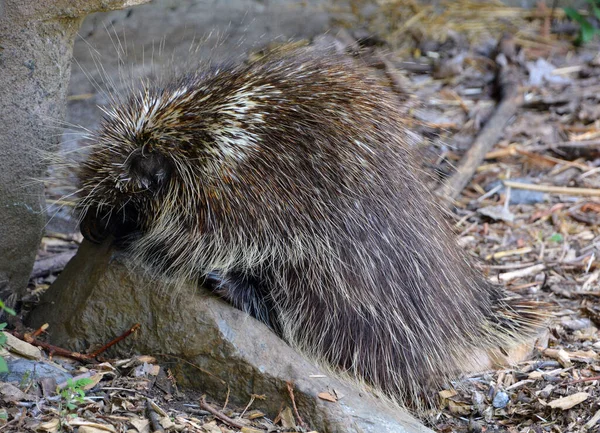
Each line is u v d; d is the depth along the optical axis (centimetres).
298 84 402
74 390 358
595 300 543
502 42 919
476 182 702
